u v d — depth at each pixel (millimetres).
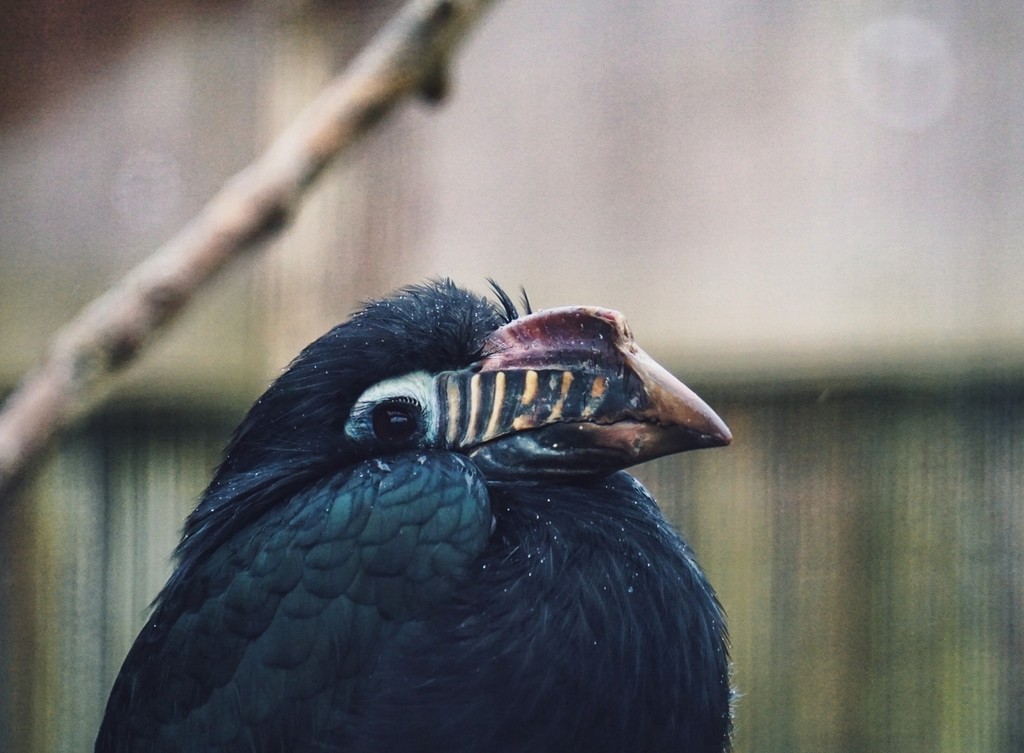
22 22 9164
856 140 8844
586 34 9055
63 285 9031
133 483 9219
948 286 8766
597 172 8961
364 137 6676
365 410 5211
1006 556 8875
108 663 9250
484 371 5176
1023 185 8758
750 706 9102
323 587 4812
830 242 8805
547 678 4629
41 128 9164
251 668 4855
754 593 9070
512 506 5031
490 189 9008
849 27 8883
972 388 8898
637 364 5078
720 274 8828
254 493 5211
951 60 8875
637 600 4844
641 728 4734
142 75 9172
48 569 9250
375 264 9023
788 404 9016
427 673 4668
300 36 9094
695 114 8922
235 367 9031
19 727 9289
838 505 9008
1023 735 8922
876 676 9031
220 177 9062
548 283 8906
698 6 8984
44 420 5918
